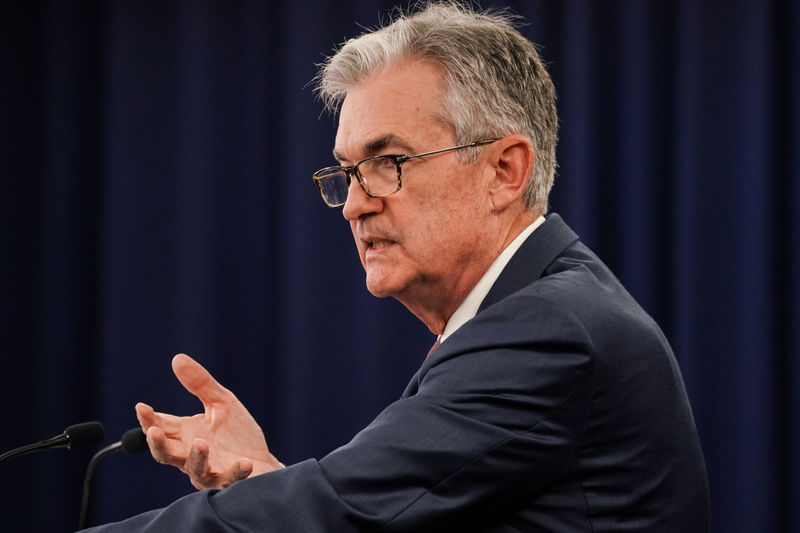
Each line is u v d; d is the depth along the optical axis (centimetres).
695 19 1221
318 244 1223
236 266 1244
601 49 1240
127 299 1223
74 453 1210
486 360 399
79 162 1259
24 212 1248
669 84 1239
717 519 1202
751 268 1201
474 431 384
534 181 481
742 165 1211
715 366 1208
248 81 1252
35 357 1237
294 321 1217
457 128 455
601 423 404
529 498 404
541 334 398
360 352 1215
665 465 419
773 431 1194
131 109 1240
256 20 1253
